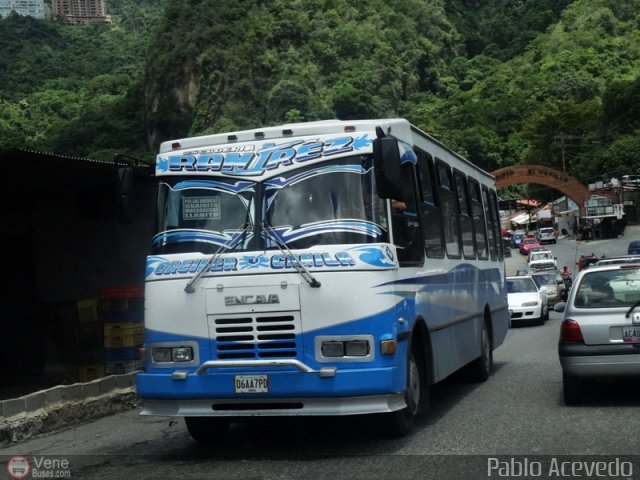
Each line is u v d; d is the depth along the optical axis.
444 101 123.44
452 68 139.12
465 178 12.44
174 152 8.44
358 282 7.64
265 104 101.56
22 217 15.40
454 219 11.27
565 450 7.49
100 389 11.47
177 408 7.88
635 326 9.26
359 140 8.02
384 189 7.69
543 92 121.38
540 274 33.47
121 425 10.59
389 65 120.12
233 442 8.86
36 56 140.62
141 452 8.61
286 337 7.66
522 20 160.50
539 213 94.94
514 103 117.81
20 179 13.60
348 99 103.25
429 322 9.18
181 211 8.23
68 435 9.99
